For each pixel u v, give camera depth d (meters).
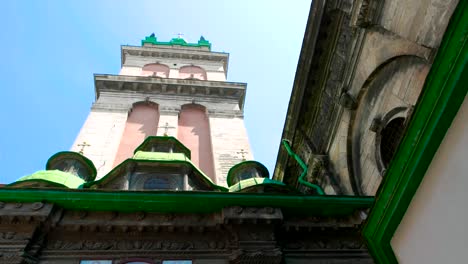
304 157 21.11
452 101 6.34
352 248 11.70
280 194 12.04
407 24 12.97
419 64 12.62
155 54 35.22
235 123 24.72
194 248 10.95
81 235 10.89
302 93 20.02
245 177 17.30
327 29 18.44
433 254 6.90
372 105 15.56
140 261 10.48
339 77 17.88
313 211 12.22
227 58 36.59
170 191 11.45
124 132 22.55
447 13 11.11
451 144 6.52
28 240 10.18
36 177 13.27
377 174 14.71
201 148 22.22
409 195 7.36
